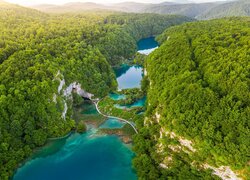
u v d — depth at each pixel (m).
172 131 86.06
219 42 117.44
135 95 133.00
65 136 106.38
